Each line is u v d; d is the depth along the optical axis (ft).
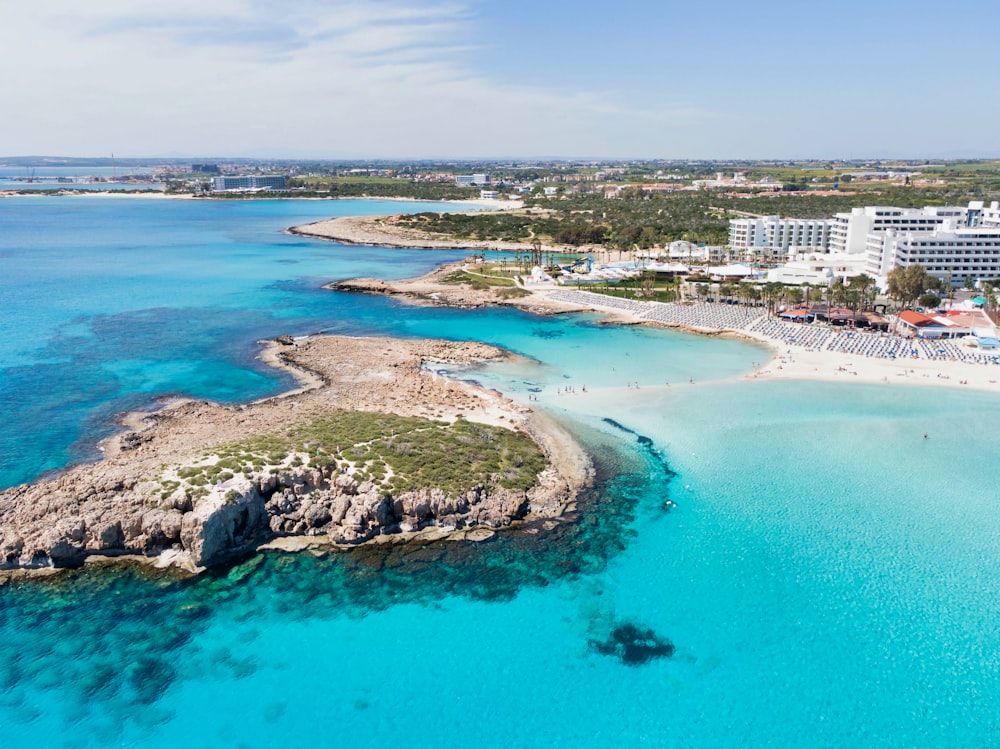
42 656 212.64
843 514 295.07
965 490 313.94
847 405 408.26
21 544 244.22
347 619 230.68
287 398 400.67
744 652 222.48
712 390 433.07
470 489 283.59
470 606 238.27
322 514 269.03
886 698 206.39
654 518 291.17
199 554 245.65
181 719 194.70
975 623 233.76
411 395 403.95
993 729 196.34
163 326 584.40
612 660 218.18
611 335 575.79
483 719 198.18
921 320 546.26
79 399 408.87
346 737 191.72
